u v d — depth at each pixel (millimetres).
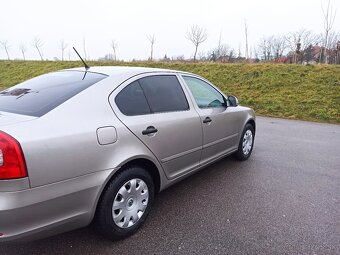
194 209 3146
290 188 3764
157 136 2777
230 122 4133
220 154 4039
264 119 9516
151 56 26453
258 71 15086
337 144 6195
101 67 3145
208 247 2496
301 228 2816
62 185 2045
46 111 2195
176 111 3137
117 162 2365
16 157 1817
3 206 1797
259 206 3248
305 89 12422
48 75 3133
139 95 2803
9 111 2291
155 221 2889
